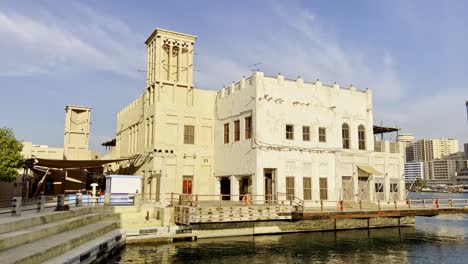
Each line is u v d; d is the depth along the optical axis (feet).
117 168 171.73
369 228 121.80
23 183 117.60
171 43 135.54
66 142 170.50
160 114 128.98
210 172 134.62
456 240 103.09
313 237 103.19
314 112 124.57
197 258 75.66
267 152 114.21
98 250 66.80
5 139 102.32
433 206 114.73
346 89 132.98
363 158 131.23
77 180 164.66
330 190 122.72
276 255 80.28
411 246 93.66
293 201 108.68
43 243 58.03
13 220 60.85
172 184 127.34
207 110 137.80
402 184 138.21
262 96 115.75
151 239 90.79
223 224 99.91
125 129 167.32
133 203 105.29
